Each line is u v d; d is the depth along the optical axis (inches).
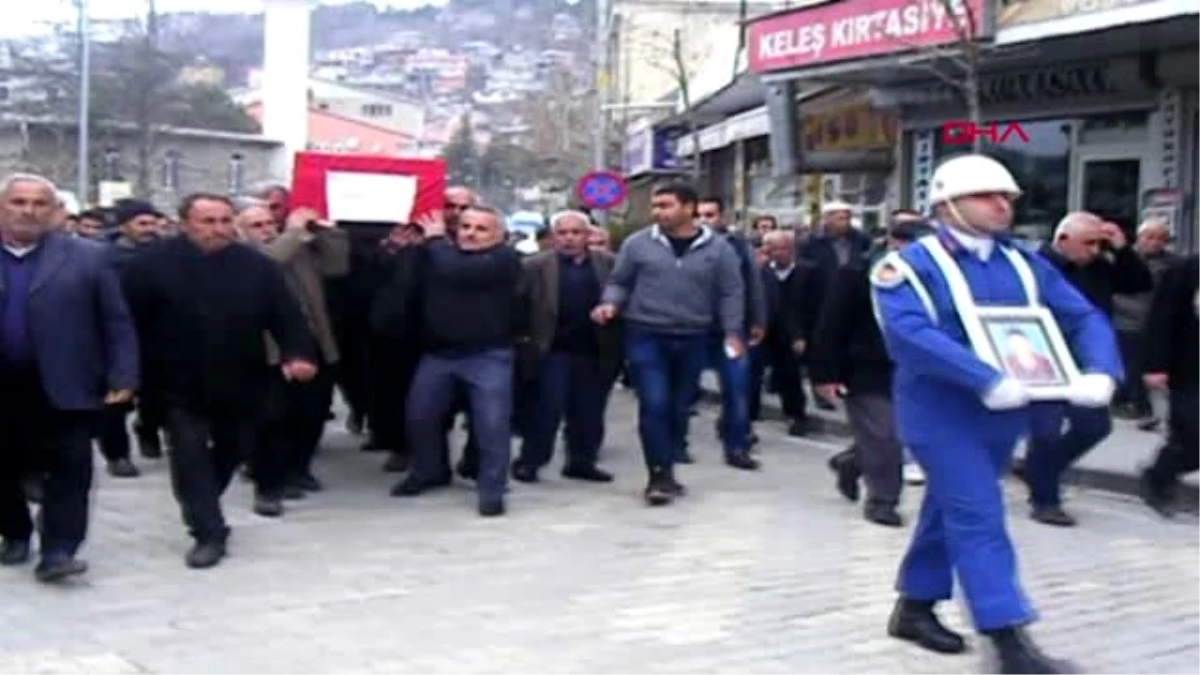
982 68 704.4
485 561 340.8
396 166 444.1
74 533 314.3
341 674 254.4
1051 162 732.7
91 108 1883.6
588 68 1931.6
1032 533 381.4
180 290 330.6
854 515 401.4
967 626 284.2
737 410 489.7
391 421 460.4
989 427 244.1
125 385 314.3
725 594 311.1
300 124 2817.4
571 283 451.2
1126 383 557.0
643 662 262.5
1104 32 574.9
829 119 872.3
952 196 242.7
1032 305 243.6
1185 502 423.5
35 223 306.0
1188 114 645.9
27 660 260.2
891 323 239.6
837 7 690.8
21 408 310.7
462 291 405.7
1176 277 396.8
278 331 345.4
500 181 2495.1
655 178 1273.4
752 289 489.7
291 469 424.5
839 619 290.7
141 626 283.0
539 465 457.4
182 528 373.7
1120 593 316.2
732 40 1325.0
